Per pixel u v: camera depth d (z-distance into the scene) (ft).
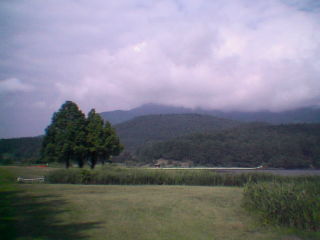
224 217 41.27
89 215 41.01
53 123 143.74
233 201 57.52
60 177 102.22
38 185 88.94
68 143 134.31
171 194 68.59
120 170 111.04
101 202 53.11
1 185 84.43
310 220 33.78
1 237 29.14
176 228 34.47
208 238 30.42
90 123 141.18
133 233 31.78
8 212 41.68
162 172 108.27
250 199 43.37
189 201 56.80
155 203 53.16
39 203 50.44
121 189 80.33
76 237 29.76
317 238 31.14
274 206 36.65
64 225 34.73
